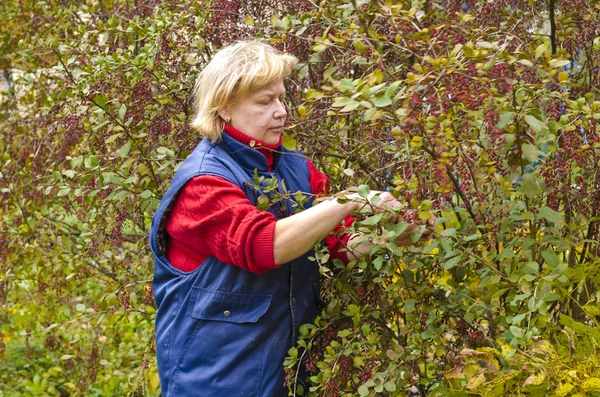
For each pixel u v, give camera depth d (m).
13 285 3.90
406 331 2.29
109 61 2.69
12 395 4.13
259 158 2.19
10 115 3.86
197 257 2.19
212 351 2.17
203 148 2.19
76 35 3.36
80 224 3.48
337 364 2.19
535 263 2.02
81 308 2.99
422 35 2.08
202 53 2.77
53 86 4.06
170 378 2.23
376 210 1.99
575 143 2.01
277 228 2.00
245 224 2.00
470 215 2.21
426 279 2.33
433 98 1.87
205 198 2.06
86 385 3.52
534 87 1.95
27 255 3.44
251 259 2.02
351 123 2.43
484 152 1.93
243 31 2.68
